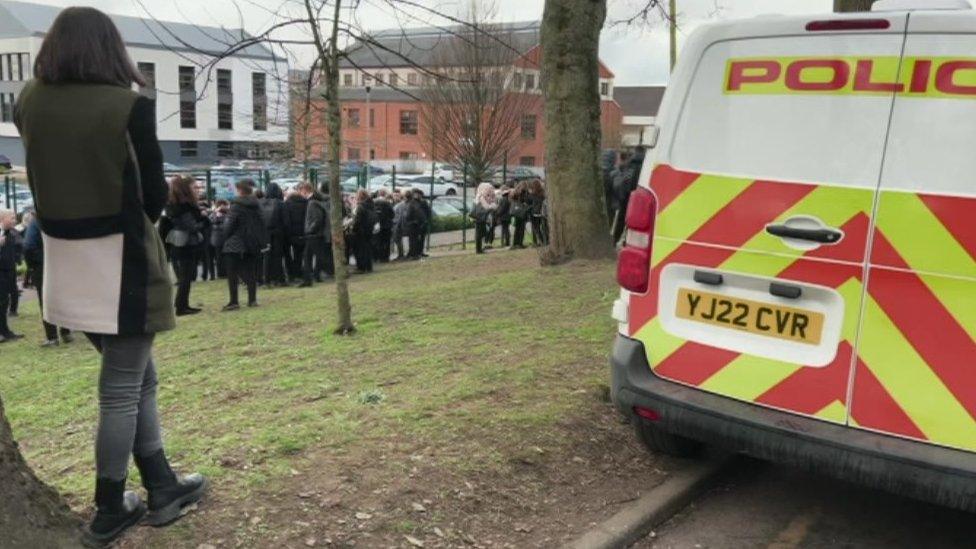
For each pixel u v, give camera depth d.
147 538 2.97
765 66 3.37
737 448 3.34
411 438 4.07
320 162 34.00
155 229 2.87
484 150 41.56
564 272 9.98
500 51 39.16
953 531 3.66
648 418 3.57
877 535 3.62
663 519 3.70
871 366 3.08
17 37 67.56
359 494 3.44
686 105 3.58
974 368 2.89
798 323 3.25
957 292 2.91
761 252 3.32
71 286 2.73
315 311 9.64
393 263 17.30
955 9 3.10
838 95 3.19
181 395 5.59
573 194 10.67
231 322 9.51
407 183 40.03
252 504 3.27
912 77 3.04
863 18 3.12
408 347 6.48
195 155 65.00
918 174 3.01
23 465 2.79
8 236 11.09
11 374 8.21
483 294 9.03
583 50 10.41
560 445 4.12
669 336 3.57
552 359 5.66
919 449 2.96
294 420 4.45
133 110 2.66
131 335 2.77
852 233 3.11
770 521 3.75
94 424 5.46
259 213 11.19
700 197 3.49
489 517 3.44
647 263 3.63
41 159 2.67
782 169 3.29
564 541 3.34
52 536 2.75
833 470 3.10
